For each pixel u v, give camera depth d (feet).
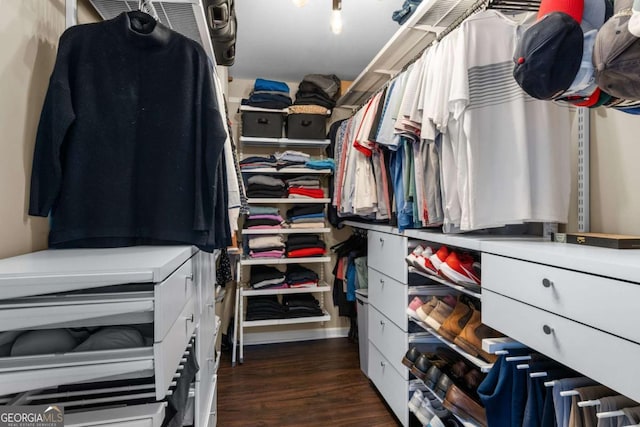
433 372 4.77
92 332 2.45
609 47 2.09
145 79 3.29
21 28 2.80
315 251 9.59
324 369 8.30
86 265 2.14
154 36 3.25
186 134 3.30
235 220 4.24
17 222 2.76
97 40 3.17
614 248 3.02
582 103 2.68
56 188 2.93
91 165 3.10
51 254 2.68
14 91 2.72
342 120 9.96
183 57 3.37
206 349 4.44
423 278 5.78
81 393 2.40
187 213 3.25
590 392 2.55
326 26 7.36
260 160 9.37
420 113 4.69
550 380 2.94
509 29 3.97
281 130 9.54
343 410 6.54
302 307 9.40
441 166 4.51
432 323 4.98
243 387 7.41
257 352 9.41
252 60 9.07
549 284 2.77
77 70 3.09
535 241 3.81
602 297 2.32
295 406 6.66
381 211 6.54
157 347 2.02
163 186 3.24
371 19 7.07
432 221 4.81
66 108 2.95
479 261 4.42
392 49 6.16
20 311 1.87
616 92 2.21
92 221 3.08
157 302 2.04
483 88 3.91
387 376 6.51
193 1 3.44
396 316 6.09
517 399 3.12
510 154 3.82
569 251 2.85
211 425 5.06
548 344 2.77
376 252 7.08
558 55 2.29
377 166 6.53
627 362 2.15
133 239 3.25
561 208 3.89
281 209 10.45
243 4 6.59
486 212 3.84
